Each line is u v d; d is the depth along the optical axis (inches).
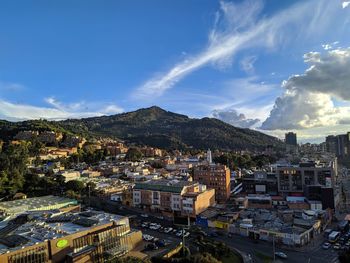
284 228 4365.2
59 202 5708.7
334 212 5807.1
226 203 6476.4
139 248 3988.7
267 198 6200.8
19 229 3718.0
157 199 5940.0
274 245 4069.9
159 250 3917.3
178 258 3452.3
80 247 3545.8
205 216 5177.2
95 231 3779.5
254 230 4441.4
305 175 6914.4
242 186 7578.7
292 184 7012.8
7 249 3088.1
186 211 5487.2
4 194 6712.6
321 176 6796.3
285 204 6156.5
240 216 5221.5
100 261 3553.2
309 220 4756.4
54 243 3326.8
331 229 4781.0
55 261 3312.0
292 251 3907.5
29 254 3125.0
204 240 4178.2
